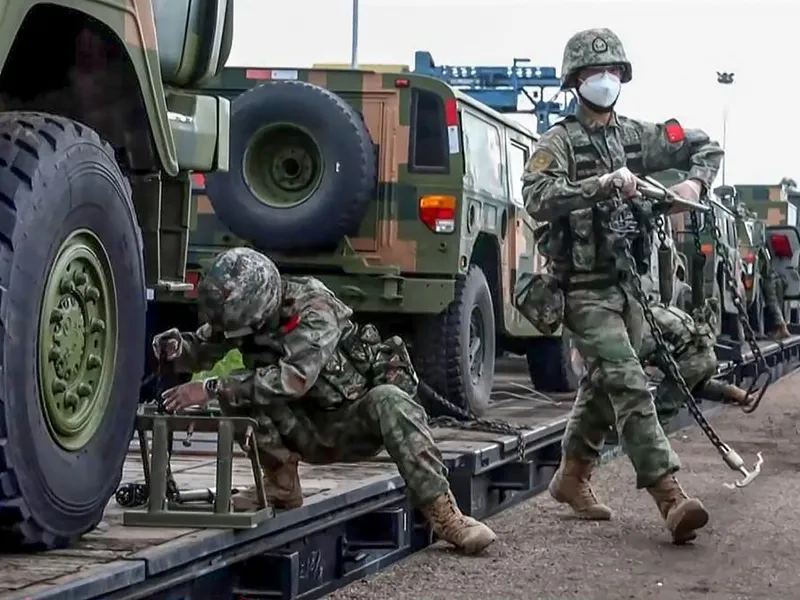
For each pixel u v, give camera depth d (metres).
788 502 7.77
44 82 4.50
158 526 4.39
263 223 8.58
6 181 3.70
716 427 12.16
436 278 8.69
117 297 4.17
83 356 4.03
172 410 4.72
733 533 6.72
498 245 9.75
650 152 6.58
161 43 5.05
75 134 3.96
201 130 5.08
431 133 8.73
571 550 6.18
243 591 4.59
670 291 6.79
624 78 6.49
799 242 22.56
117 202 4.14
